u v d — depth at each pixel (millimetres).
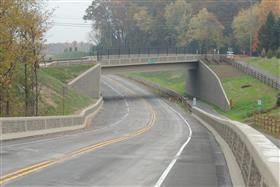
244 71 129625
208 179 19094
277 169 8969
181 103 118875
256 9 179125
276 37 154500
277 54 139375
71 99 88438
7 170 20641
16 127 40688
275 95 98938
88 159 25016
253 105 98062
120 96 136250
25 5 54812
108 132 54781
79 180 18469
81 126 65500
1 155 26516
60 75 109500
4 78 51875
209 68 135000
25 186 16953
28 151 28828
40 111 68312
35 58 56562
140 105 114688
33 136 44281
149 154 28250
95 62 121750
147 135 49438
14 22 51938
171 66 143000
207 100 133625
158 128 65438
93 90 116562
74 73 113250
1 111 58188
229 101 106938
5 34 51156
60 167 21844
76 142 36375
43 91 80688
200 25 192375
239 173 18797
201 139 44219
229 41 199500
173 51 190875
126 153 28453
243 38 179875
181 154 28688
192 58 144500
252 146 13438
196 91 147250
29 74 64062
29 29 54312
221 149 32219
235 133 24344
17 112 60281
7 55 51219
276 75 120812
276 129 59844
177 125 72438
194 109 94500
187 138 45406
